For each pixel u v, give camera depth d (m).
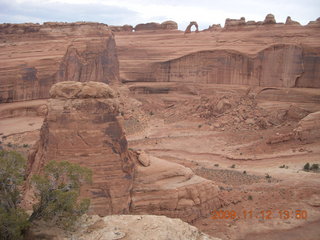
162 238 14.31
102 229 14.80
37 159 21.06
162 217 16.06
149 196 20.62
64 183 15.84
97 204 19.47
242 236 20.62
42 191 14.79
